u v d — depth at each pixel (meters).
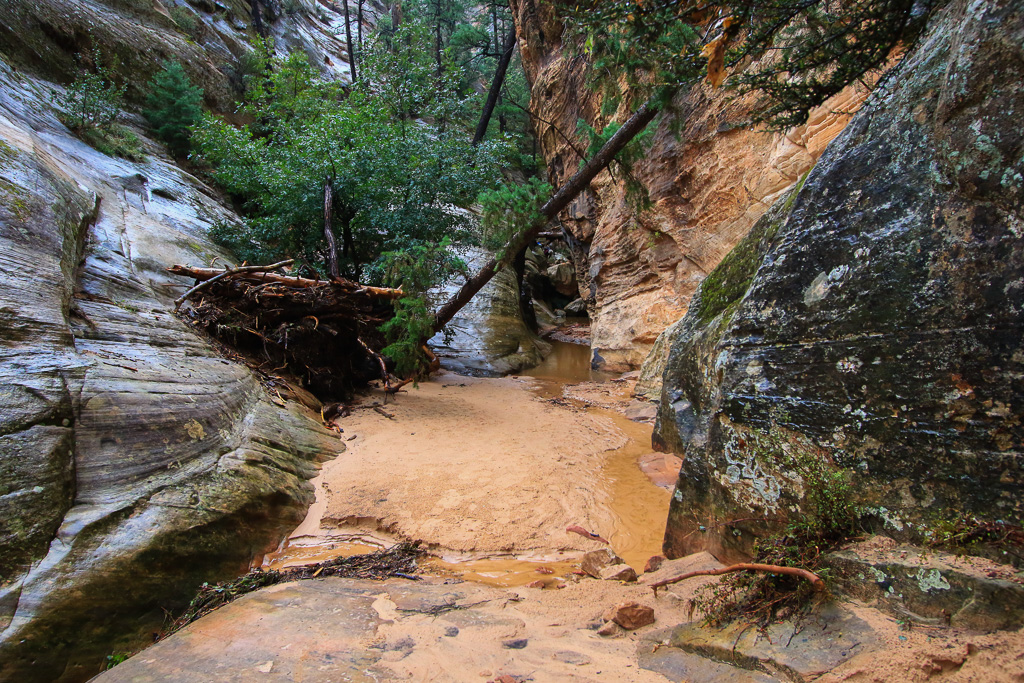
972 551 2.39
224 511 4.05
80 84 12.89
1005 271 2.58
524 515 4.79
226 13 27.47
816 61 4.59
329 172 12.09
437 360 11.77
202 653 2.55
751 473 3.34
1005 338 2.54
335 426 7.31
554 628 2.85
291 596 3.31
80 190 8.32
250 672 2.36
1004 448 2.48
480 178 13.41
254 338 8.13
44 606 2.82
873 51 4.34
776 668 2.21
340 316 8.98
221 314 7.83
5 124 7.68
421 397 9.73
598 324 15.51
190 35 22.05
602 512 4.95
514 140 14.70
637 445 7.22
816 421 3.14
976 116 2.67
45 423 3.57
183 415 4.64
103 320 5.41
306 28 36.22
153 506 3.70
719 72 4.00
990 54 2.60
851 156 3.41
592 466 6.23
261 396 6.48
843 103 8.00
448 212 13.41
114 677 2.35
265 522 4.41
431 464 5.99
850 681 2.02
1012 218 2.58
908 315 2.89
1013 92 2.53
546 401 10.20
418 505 4.92
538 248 29.53
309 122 14.99
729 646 2.41
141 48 17.83
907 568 2.42
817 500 2.94
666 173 12.35
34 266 4.90
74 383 4.03
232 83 22.97
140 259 8.30
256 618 2.97
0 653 2.57
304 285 8.71
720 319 5.76
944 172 2.87
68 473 3.47
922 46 3.29
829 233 3.36
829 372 3.15
